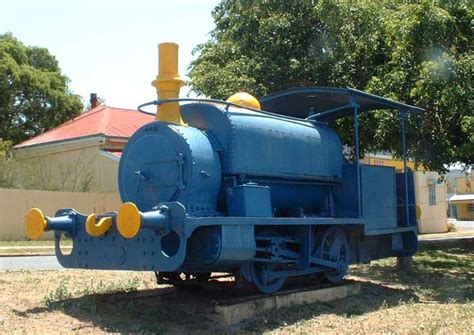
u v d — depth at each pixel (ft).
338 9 50.11
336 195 33.88
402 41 44.16
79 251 26.17
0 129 109.29
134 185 26.86
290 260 28.68
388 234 37.24
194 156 25.40
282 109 36.29
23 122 113.19
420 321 26.04
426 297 33.30
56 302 26.50
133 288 31.32
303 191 31.76
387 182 35.35
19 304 26.20
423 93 42.16
